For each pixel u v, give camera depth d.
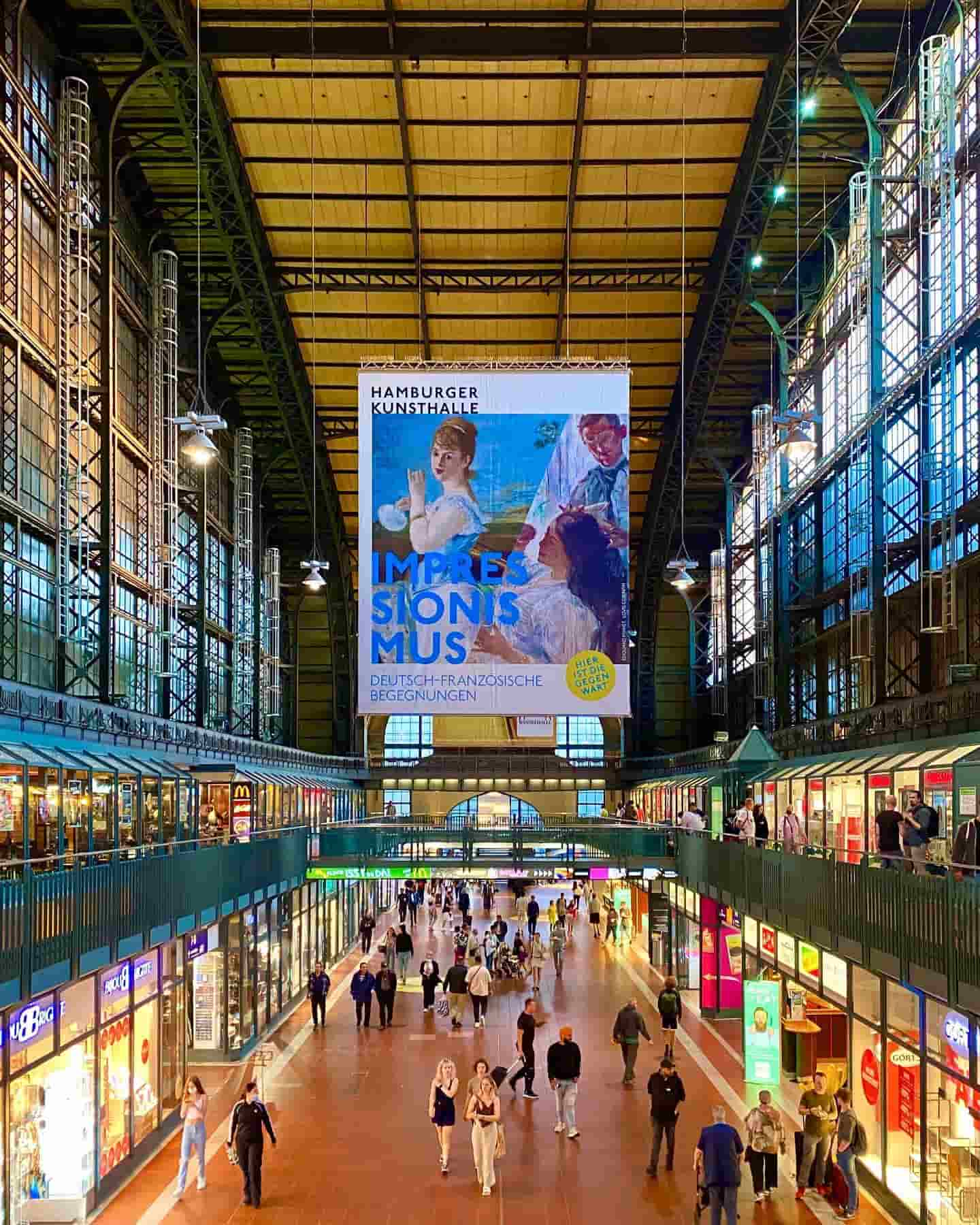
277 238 43.09
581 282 45.91
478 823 40.56
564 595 26.44
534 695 26.31
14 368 27.80
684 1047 27.56
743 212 39.06
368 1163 19.02
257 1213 16.83
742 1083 24.02
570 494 26.61
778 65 32.91
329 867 35.84
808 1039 21.78
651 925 39.69
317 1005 30.12
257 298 43.00
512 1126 21.03
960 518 28.81
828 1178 17.55
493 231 43.03
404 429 26.75
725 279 41.72
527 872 36.22
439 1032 29.17
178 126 35.78
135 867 19.80
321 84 35.44
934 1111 15.77
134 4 30.33
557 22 32.12
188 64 31.70
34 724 24.25
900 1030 17.12
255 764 43.97
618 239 43.47
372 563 26.53
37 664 29.67
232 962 26.97
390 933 36.78
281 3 31.86
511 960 36.59
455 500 26.58
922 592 29.69
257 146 38.16
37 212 30.12
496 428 26.73
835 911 19.98
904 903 16.62
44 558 30.48
